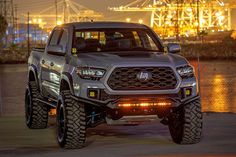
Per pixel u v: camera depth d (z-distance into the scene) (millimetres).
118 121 10125
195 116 10430
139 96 9938
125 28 11734
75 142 10273
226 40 154250
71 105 10211
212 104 44312
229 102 46000
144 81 9977
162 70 10055
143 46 11656
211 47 151250
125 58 10172
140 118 10117
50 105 12203
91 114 10578
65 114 10211
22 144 11367
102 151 10211
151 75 10000
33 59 13641
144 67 9992
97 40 11430
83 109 10227
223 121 14469
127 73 9953
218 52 150125
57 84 11477
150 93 9984
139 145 10891
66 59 11039
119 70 9938
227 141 11109
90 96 10016
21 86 70375
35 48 14016
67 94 10383
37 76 13188
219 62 129500
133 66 9969
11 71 104312
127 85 9953
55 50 11219
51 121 15211
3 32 142000
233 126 13430
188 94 10273
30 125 13500
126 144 11062
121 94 9914
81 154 9914
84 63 10211
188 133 10492
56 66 11570
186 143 10703
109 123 10211
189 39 160375
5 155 10078
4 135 12664
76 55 10828
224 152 9875
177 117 10695
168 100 10055
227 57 149125
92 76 10031
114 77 9930
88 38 11430
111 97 9906
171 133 11102
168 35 173375
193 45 152125
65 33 11875
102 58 10258
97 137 12180
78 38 11383
